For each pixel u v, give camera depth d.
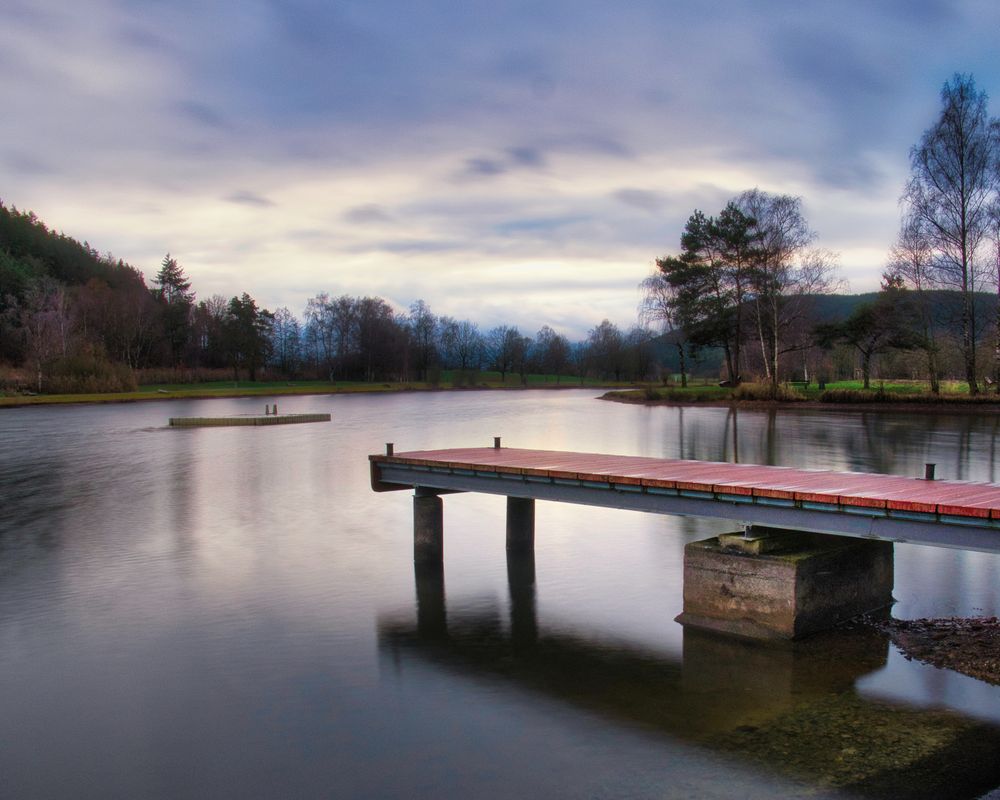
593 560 13.07
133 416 49.22
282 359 119.75
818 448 26.69
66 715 7.56
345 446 31.33
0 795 6.19
